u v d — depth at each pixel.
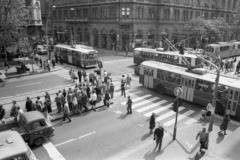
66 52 38.94
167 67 22.61
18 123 13.37
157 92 23.36
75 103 17.09
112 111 18.14
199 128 15.20
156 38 56.38
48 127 12.77
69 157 11.80
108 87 21.53
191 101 19.94
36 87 24.56
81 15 63.56
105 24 56.09
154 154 12.02
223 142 12.87
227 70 34.41
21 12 34.69
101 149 12.60
